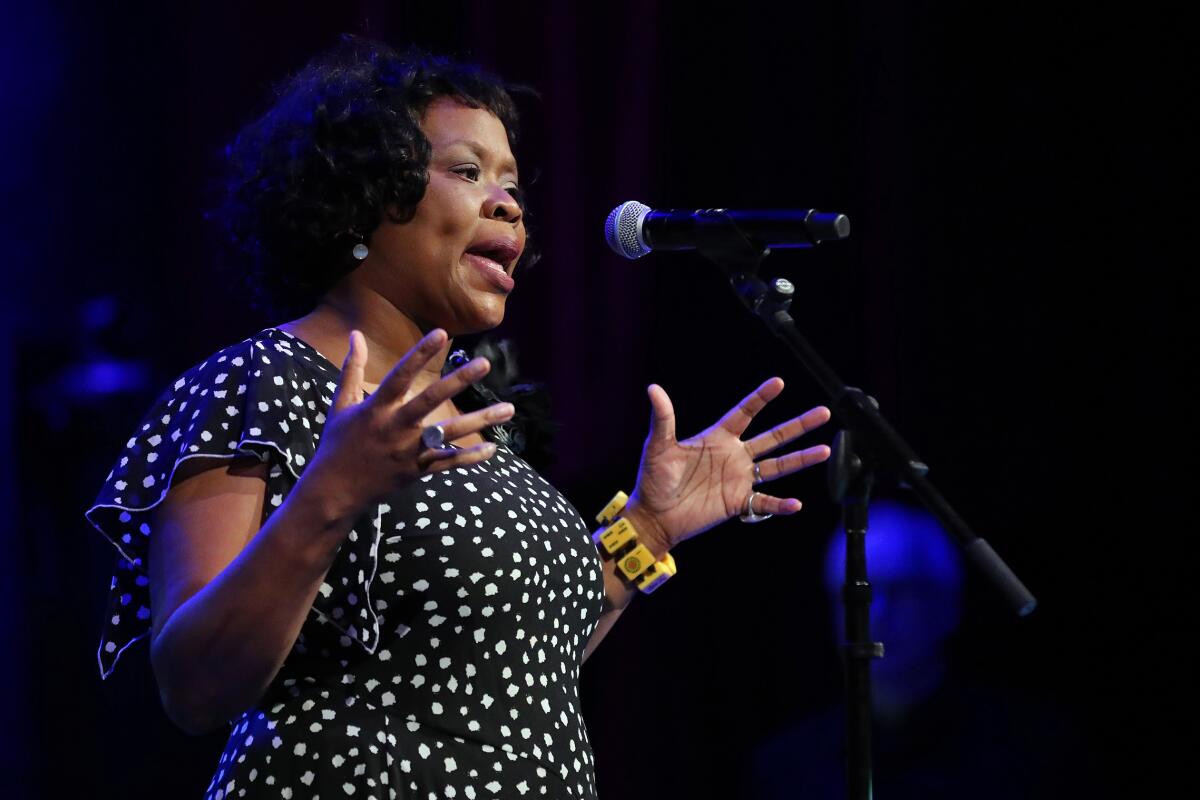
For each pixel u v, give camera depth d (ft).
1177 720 44.47
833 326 46.06
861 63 46.14
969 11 46.09
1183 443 44.91
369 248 21.97
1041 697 42.78
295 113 22.18
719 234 21.94
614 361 44.39
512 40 43.45
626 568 25.70
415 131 21.72
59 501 41.91
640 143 44.47
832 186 45.96
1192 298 44.88
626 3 44.57
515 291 43.93
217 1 42.63
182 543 18.86
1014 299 45.96
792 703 45.62
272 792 18.90
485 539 20.25
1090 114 45.62
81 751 41.42
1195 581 44.60
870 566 38.32
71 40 43.06
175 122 42.83
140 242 42.91
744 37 45.83
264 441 19.19
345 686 19.44
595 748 45.93
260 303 23.49
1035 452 45.73
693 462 25.67
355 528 19.43
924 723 38.01
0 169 42.86
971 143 46.09
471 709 19.71
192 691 17.95
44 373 42.45
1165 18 44.96
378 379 21.80
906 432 46.03
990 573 18.20
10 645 41.39
